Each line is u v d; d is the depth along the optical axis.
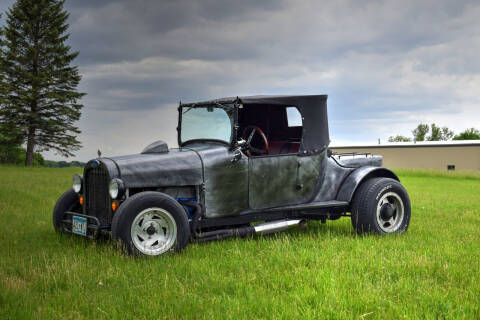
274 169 5.95
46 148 41.34
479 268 4.47
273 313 3.21
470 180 25.58
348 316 3.17
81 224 5.32
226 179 5.58
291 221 6.14
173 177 5.26
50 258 4.80
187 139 6.34
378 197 6.39
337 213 6.86
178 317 3.17
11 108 38.81
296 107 6.21
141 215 4.82
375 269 4.36
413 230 6.90
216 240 5.62
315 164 6.33
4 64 38.88
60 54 40.53
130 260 4.62
